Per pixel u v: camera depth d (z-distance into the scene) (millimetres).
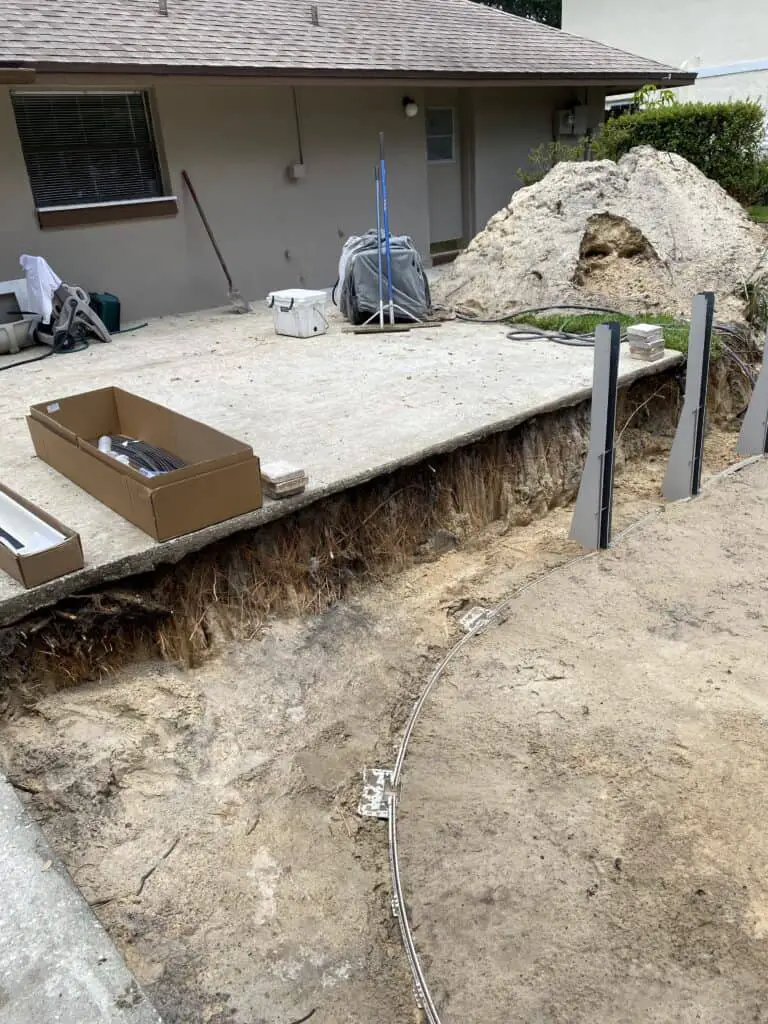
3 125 6801
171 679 3119
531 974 2051
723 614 3584
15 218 7043
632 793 2588
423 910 2258
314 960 2221
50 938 1847
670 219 7398
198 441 3701
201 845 2566
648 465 5434
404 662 3475
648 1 16344
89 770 2715
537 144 11742
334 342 6512
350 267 7004
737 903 2186
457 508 4355
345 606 3748
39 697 2895
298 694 3240
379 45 9414
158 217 7898
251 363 5910
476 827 2516
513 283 7336
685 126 10375
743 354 6320
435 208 11047
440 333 6688
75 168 7402
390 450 4031
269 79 7746
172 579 3236
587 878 2299
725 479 5086
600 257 7480
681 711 2955
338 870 2500
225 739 2973
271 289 9062
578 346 5977
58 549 2852
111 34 7391
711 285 6941
